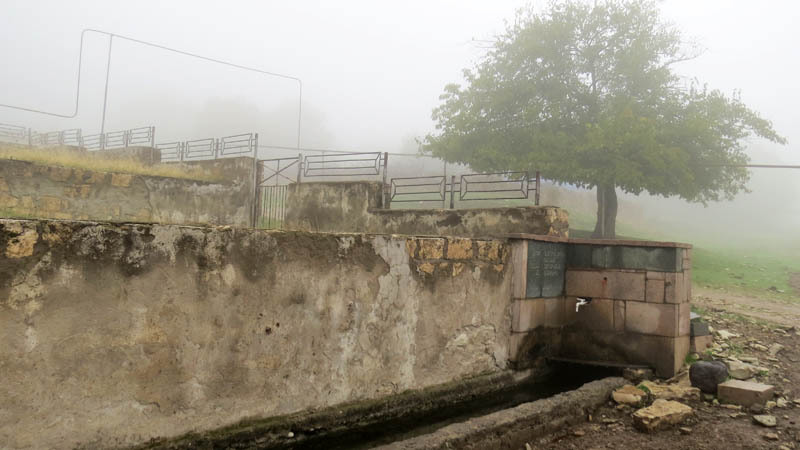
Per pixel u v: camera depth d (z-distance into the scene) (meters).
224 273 4.09
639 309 6.76
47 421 3.20
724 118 20.30
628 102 19.61
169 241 3.79
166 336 3.77
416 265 5.59
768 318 10.10
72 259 3.32
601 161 19.08
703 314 9.65
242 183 14.87
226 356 4.10
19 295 3.09
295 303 4.56
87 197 11.91
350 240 4.99
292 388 4.53
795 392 5.79
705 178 20.20
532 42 20.52
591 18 20.83
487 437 4.46
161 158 18.42
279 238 4.45
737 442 4.55
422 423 5.28
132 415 3.58
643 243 6.76
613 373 6.72
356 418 4.97
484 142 21.19
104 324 3.46
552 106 20.03
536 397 6.28
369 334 5.15
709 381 5.80
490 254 6.45
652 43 20.69
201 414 3.95
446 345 5.92
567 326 7.34
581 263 7.30
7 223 3.04
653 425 4.87
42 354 3.18
